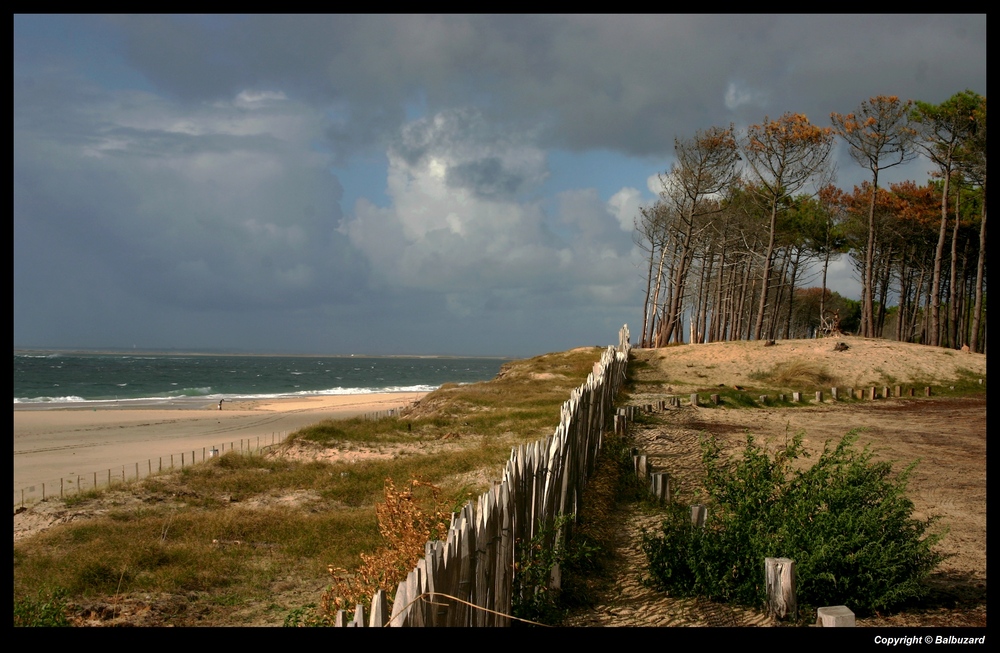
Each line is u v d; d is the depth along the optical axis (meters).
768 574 7.21
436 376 182.25
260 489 17.09
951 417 24.84
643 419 22.27
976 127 41.53
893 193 55.00
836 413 25.59
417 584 4.56
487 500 6.02
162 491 16.86
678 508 10.49
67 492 20.55
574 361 44.12
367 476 17.77
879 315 62.34
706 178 51.69
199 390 104.12
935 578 8.81
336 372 193.12
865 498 8.34
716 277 68.19
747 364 37.69
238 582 10.39
